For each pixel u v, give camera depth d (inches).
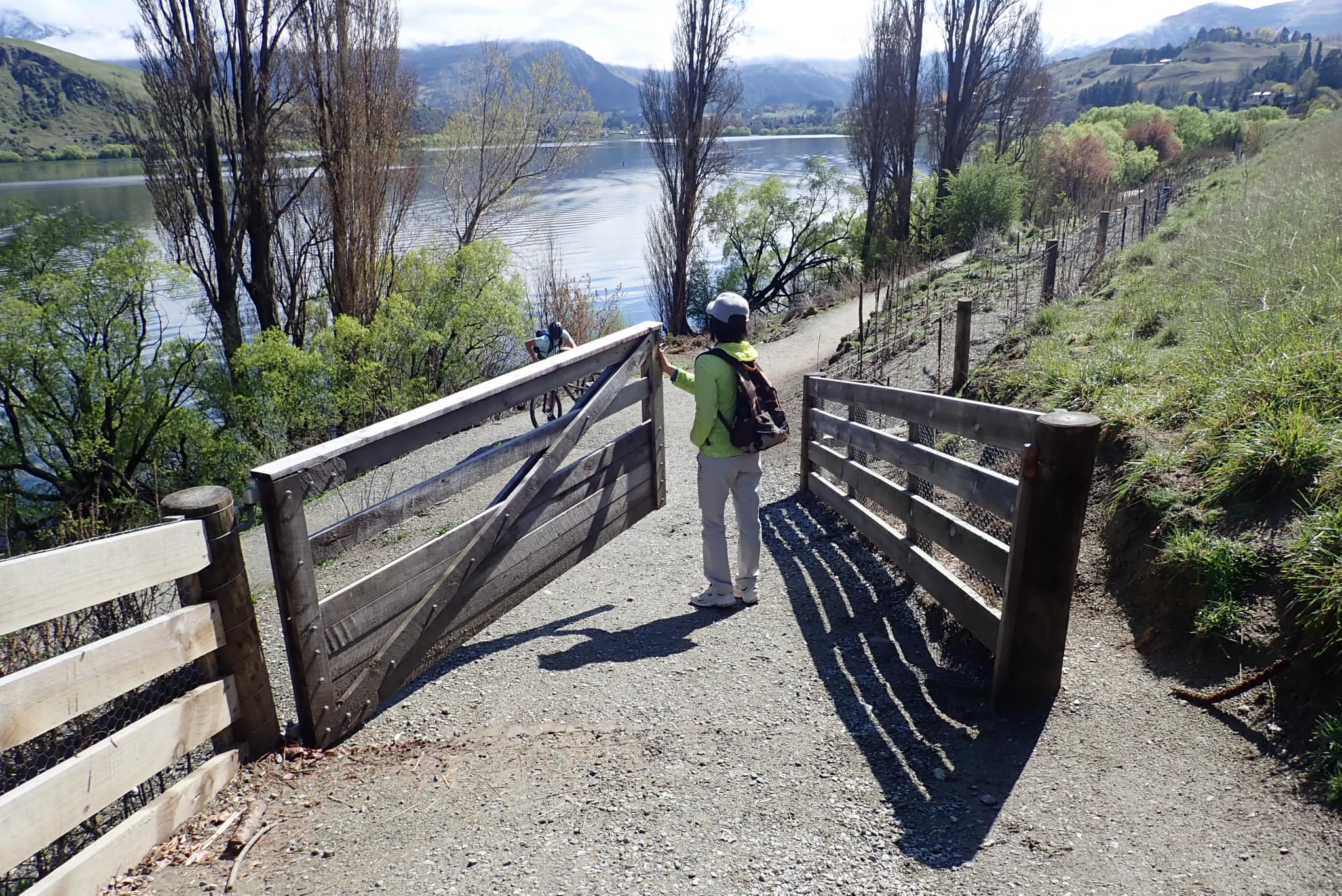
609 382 201.9
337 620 134.2
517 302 869.2
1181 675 135.3
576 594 207.6
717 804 116.7
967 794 116.0
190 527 111.8
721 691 152.3
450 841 110.0
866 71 1418.6
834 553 225.9
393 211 916.6
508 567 176.1
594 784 123.0
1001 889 97.3
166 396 741.9
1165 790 111.8
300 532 124.7
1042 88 1684.3
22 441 694.5
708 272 1731.1
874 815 112.8
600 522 210.5
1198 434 175.8
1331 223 310.8
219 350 786.8
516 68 1169.4
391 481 423.5
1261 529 142.9
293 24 776.3
